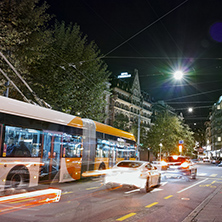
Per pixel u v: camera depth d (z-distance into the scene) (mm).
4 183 8445
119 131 19344
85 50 21578
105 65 23484
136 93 69188
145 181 10953
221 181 17703
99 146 15531
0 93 13609
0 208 6777
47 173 10594
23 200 7793
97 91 22438
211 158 105312
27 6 13211
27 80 17938
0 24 12125
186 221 6234
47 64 19266
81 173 13273
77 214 6578
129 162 11961
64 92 19828
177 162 17719
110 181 10953
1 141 8453
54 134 11250
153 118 80562
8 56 13000
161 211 7504
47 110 11070
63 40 20453
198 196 10695
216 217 6727
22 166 9234
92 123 15047
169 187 13289
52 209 6992
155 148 50656
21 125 9383
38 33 14695
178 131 50125
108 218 6395
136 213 7090
